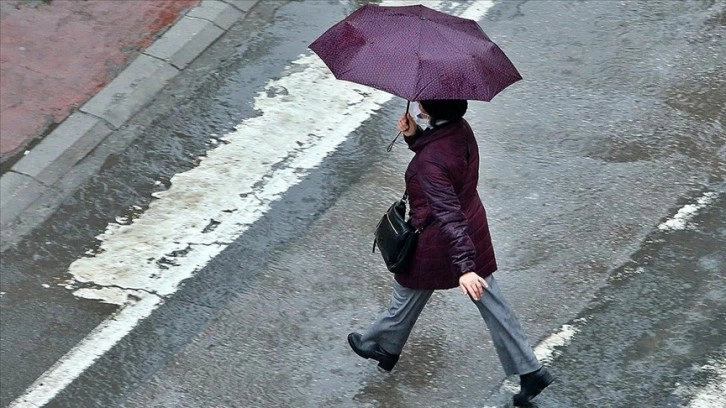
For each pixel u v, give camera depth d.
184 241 26.09
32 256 26.42
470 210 18.66
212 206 27.02
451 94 16.86
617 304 22.83
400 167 27.41
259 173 27.83
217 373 22.53
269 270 24.92
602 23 31.47
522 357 19.67
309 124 29.16
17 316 24.69
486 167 26.94
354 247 25.28
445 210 17.77
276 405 21.64
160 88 31.34
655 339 21.92
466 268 17.58
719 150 26.67
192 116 30.11
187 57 32.31
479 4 32.81
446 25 17.91
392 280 24.31
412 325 20.67
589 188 26.00
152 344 23.44
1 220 27.73
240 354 22.91
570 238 24.70
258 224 26.28
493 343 20.30
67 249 26.48
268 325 23.53
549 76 29.69
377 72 17.19
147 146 29.34
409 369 21.95
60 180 28.75
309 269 24.83
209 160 28.50
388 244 19.17
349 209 26.34
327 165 27.73
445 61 17.12
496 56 17.80
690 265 23.56
